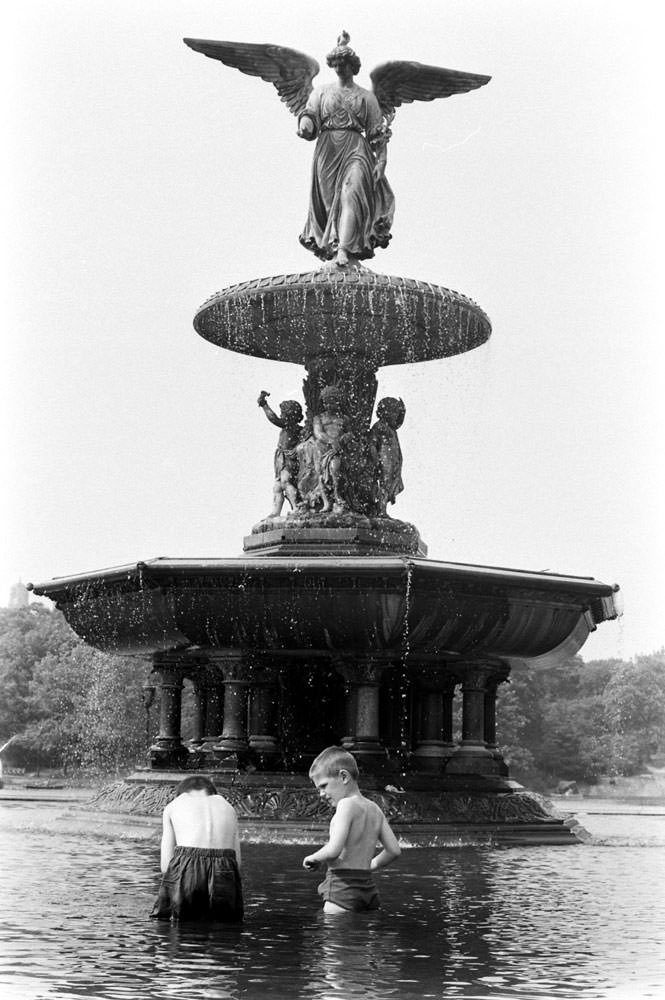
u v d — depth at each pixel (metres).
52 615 97.69
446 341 22.56
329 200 22.41
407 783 19.69
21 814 24.22
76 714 89.31
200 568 19.12
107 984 7.49
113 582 20.41
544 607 20.42
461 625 19.66
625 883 13.48
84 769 79.25
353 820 10.67
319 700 21.22
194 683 23.22
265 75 23.42
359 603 18.97
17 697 92.81
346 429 22.00
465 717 20.98
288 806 18.62
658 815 34.00
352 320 21.42
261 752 20.55
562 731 103.19
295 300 21.03
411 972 8.09
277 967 8.14
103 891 11.77
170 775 20.70
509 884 13.18
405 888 12.57
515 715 96.31
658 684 106.94
